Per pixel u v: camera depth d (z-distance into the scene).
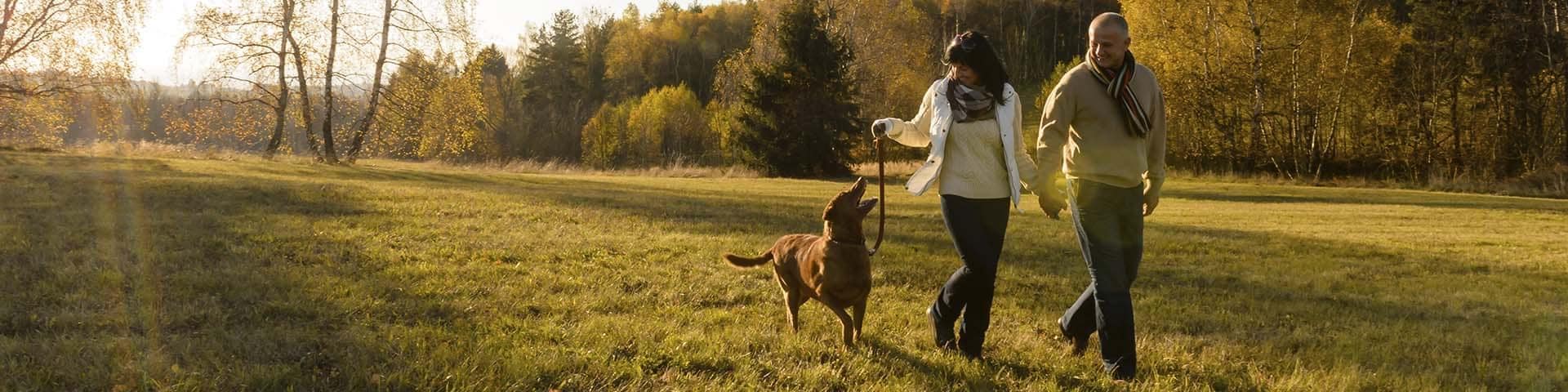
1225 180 29.34
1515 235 11.88
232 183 12.94
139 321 4.17
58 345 3.63
